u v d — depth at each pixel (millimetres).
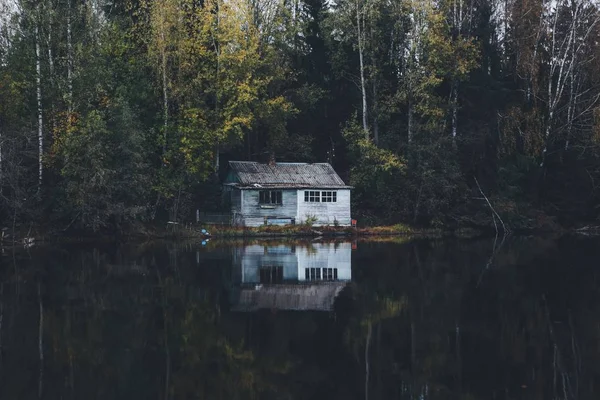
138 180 39500
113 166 39250
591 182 49656
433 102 48688
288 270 26531
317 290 21812
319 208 46688
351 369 13078
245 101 44562
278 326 16531
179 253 32938
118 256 31375
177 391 11789
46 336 15602
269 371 12898
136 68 44312
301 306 19109
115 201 39562
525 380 12297
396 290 21750
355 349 14461
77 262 28844
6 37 39938
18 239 37094
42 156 38219
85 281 23516
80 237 40188
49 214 39031
